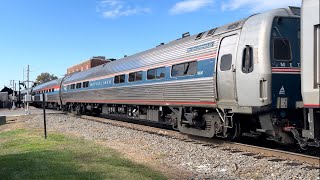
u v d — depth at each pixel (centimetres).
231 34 1216
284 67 1081
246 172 884
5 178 786
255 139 1414
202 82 1341
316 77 845
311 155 1036
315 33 848
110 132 1755
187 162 1026
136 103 1964
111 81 2347
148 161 1039
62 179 774
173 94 1559
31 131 1889
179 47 1534
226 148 1194
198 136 1481
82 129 1944
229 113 1237
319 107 840
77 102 3303
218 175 871
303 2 872
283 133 1071
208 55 1316
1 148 1329
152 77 1756
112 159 1024
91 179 780
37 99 2262
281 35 1090
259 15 1134
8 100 7000
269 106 1059
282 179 802
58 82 4109
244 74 1124
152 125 2180
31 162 955
